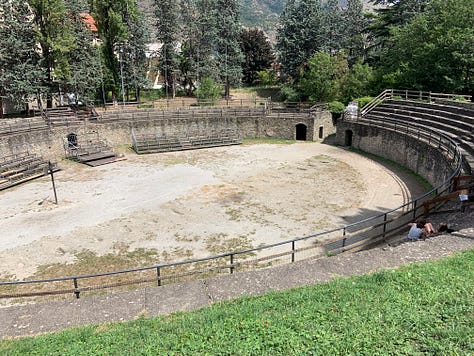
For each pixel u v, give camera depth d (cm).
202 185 2427
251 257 1482
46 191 2348
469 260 882
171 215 1938
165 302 899
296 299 801
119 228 1791
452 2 3522
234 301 857
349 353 568
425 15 3994
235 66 5588
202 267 1423
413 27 3794
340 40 5919
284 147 3606
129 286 1314
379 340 591
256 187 2373
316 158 3142
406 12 4844
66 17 3838
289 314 716
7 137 2819
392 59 4234
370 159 3083
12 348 738
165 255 1528
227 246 1589
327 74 4681
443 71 3412
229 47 5503
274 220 1850
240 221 1845
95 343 721
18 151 2908
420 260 946
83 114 3888
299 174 2653
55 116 3656
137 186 2427
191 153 3375
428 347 561
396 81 3981
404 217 1797
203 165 2939
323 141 3909
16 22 3391
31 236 1719
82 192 2320
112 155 3180
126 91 5175
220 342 645
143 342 697
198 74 5406
